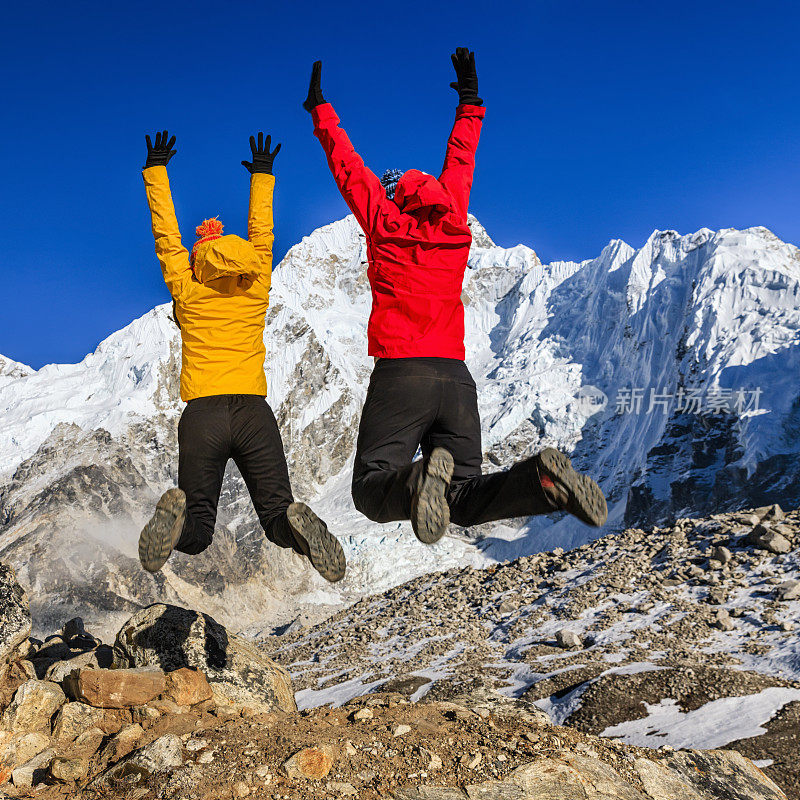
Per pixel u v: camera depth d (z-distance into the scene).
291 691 6.80
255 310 4.69
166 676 5.70
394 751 4.64
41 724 5.21
